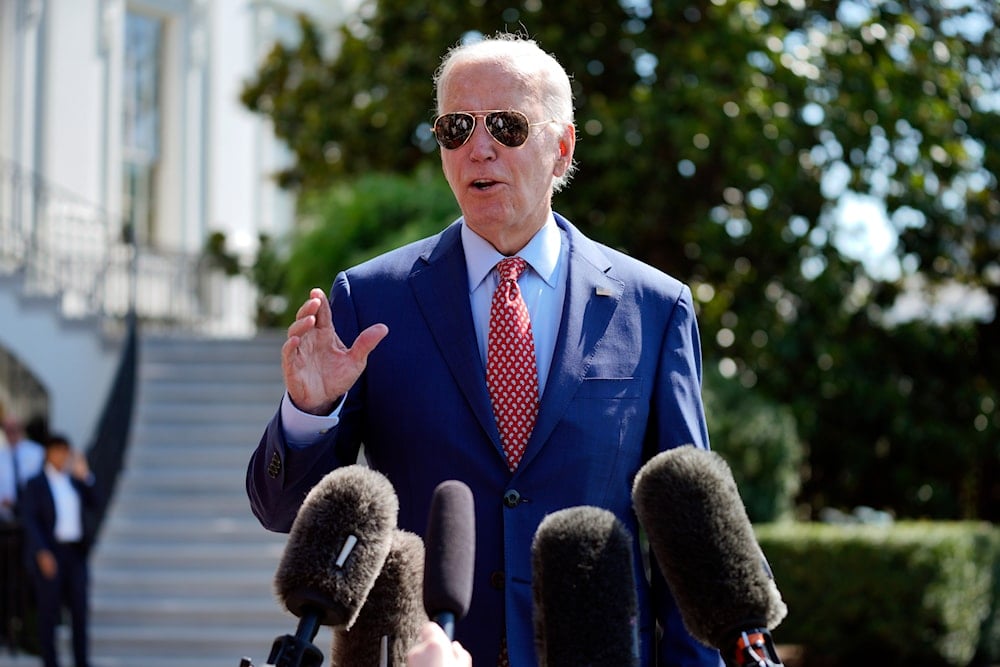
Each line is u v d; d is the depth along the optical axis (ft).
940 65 58.65
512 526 11.78
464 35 59.82
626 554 8.66
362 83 63.98
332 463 11.51
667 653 12.02
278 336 62.59
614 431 12.14
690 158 53.67
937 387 66.74
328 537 8.36
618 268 12.97
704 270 58.90
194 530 50.31
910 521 68.18
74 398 62.28
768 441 53.36
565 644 8.43
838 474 67.36
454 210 56.80
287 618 46.44
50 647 42.57
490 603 11.76
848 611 49.39
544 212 12.66
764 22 57.00
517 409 12.25
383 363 12.42
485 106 12.12
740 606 8.58
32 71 75.51
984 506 69.82
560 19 58.39
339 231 56.95
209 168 87.15
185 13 85.46
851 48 57.52
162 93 84.69
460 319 12.41
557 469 11.95
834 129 55.83
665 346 12.73
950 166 58.65
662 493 8.71
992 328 67.26
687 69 55.77
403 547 9.57
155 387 59.00
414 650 7.23
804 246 58.34
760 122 54.19
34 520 42.50
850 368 62.34
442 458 12.05
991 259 65.62
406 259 13.07
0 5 74.95
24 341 62.34
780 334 58.75
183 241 84.69
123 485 52.95
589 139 56.03
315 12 95.14
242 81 74.33
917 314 68.08
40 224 72.18
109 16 79.71
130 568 49.06
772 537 50.37
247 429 56.13
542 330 12.55
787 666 50.24
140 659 45.11
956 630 50.16
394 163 63.87
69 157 76.89
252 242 87.86
